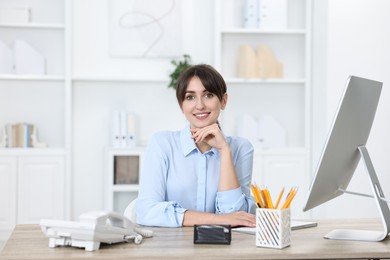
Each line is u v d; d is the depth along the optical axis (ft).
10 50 16.31
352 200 15.92
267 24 16.93
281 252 6.03
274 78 16.96
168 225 7.57
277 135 17.08
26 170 15.96
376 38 16.08
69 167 16.15
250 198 8.34
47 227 6.17
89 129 17.08
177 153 8.35
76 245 6.09
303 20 17.69
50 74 16.85
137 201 8.21
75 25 16.99
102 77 16.46
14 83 16.75
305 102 17.15
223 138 8.03
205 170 8.30
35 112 16.85
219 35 16.67
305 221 8.27
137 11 17.08
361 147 7.25
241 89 17.61
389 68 16.12
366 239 6.80
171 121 17.40
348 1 15.98
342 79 15.98
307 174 16.84
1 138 16.69
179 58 17.24
